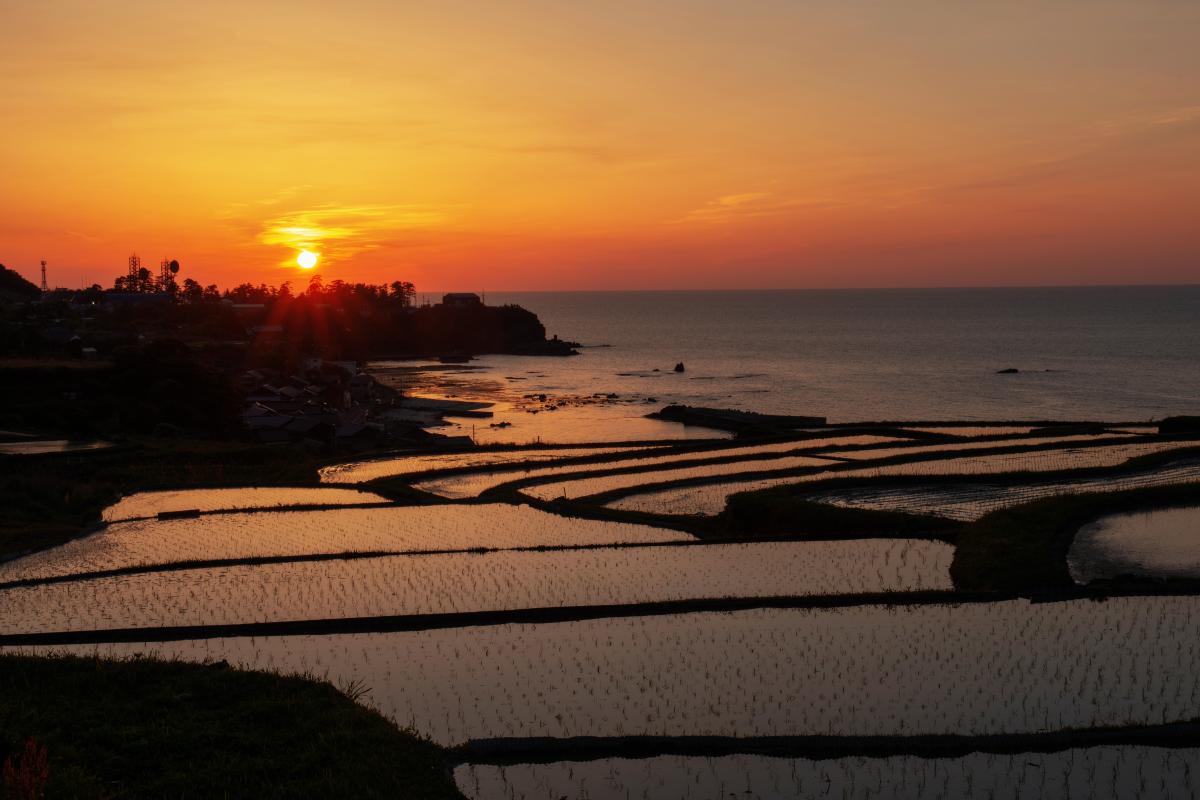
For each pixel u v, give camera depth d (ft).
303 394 332.39
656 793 50.24
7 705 56.13
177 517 127.95
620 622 76.79
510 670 66.59
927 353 587.27
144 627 77.30
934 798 49.34
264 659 69.82
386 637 74.59
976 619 75.15
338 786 48.85
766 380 446.60
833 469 162.81
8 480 146.00
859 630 73.15
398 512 131.64
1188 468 153.17
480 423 323.16
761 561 97.25
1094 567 92.58
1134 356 536.42
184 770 50.60
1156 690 61.05
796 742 54.34
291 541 112.27
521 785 51.11
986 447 177.27
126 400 244.22
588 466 178.29
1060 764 52.44
